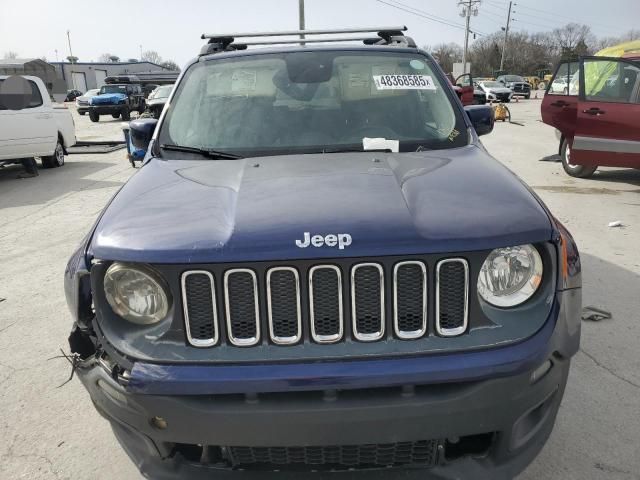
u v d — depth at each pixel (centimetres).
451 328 173
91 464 257
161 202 202
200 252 169
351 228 171
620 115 700
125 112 2564
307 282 169
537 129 1638
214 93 296
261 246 168
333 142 267
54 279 494
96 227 199
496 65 8069
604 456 248
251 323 172
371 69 304
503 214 182
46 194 870
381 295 169
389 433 169
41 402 307
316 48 321
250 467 187
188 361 170
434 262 170
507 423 176
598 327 363
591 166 827
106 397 185
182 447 193
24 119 1000
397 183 204
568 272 193
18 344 375
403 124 277
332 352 169
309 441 170
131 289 178
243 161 247
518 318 176
